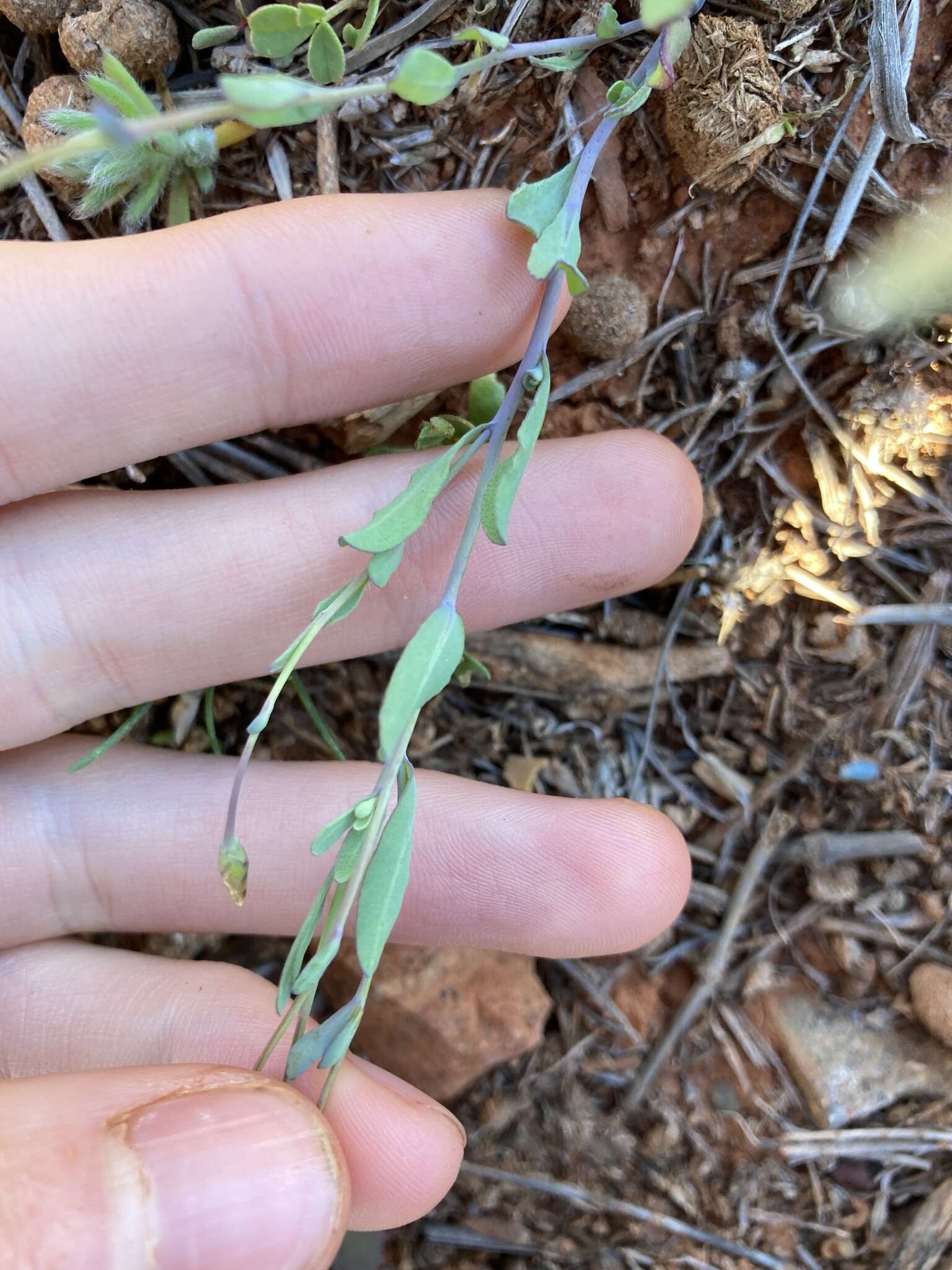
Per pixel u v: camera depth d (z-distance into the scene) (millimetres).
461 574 47
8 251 54
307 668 78
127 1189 47
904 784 76
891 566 72
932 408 65
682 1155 80
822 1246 78
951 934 77
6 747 66
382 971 77
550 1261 79
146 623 63
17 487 60
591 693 79
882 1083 77
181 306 55
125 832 68
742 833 81
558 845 68
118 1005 67
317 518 63
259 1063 47
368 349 59
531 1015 78
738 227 62
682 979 83
